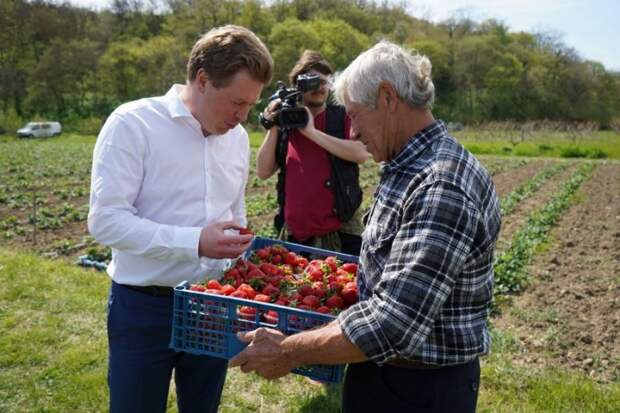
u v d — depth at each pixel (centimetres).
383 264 220
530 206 1531
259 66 262
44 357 500
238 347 248
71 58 6272
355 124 230
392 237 215
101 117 6184
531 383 468
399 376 232
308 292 274
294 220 451
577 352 575
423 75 222
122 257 292
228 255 273
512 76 7488
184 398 328
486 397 446
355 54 7338
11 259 770
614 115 7244
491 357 522
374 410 239
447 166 205
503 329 635
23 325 563
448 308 212
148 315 293
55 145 3709
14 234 1066
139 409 298
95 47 6638
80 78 6412
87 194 1586
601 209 1480
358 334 201
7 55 6381
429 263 195
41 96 6150
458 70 7681
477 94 7575
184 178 288
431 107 225
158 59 6669
